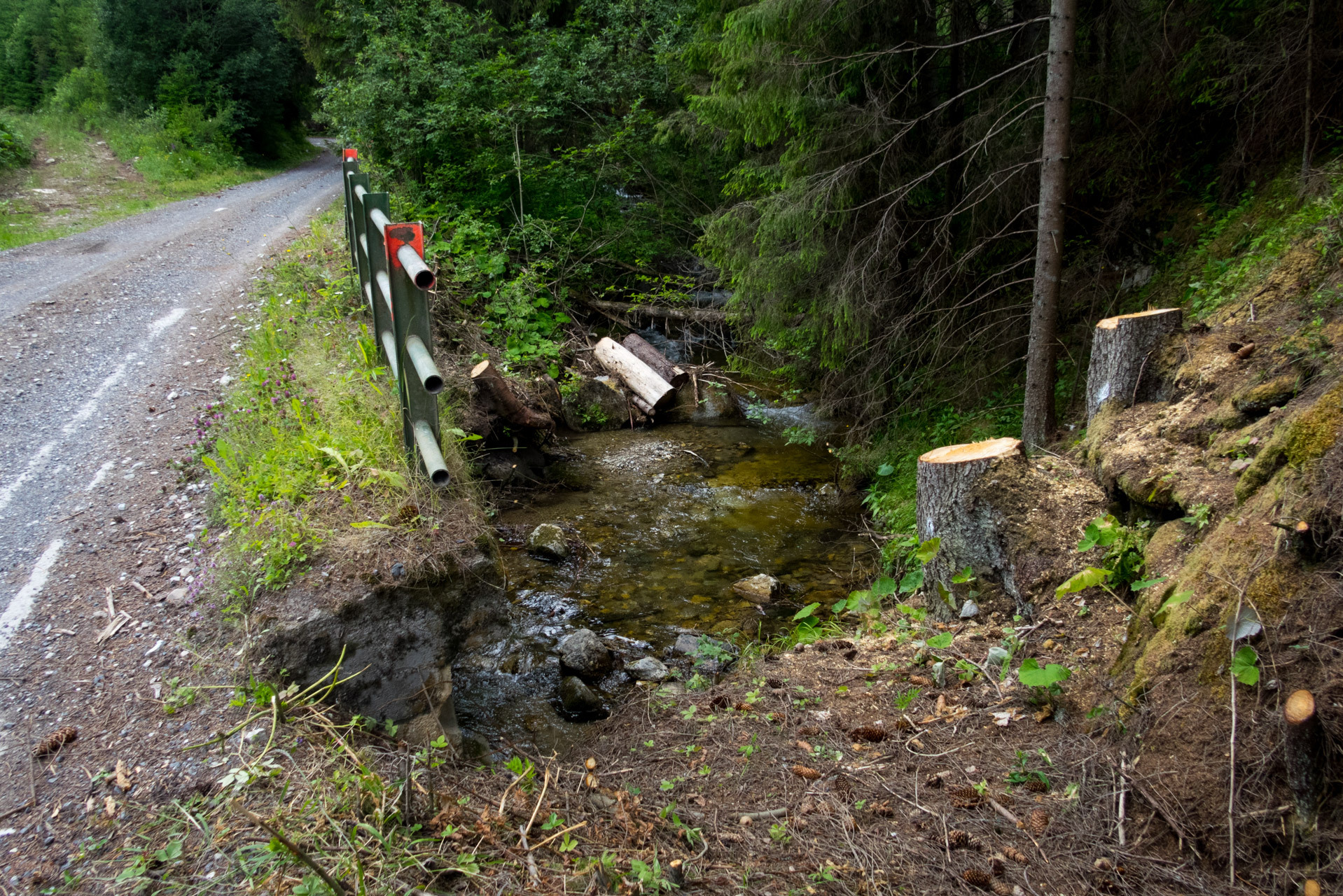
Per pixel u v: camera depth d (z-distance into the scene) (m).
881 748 2.94
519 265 10.56
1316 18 4.81
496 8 14.05
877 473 6.77
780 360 9.37
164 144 19.84
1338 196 4.51
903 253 7.04
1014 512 3.71
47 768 2.41
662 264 12.41
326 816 2.19
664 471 7.25
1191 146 5.94
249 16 23.88
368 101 11.33
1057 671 2.77
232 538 3.44
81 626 3.05
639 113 12.02
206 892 1.99
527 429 7.05
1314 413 2.79
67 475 4.20
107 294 7.56
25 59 24.94
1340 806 2.06
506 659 4.28
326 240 8.92
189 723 2.58
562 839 2.37
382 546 3.06
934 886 2.26
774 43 6.33
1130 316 4.52
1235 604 2.58
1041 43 6.21
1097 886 2.21
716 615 4.80
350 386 4.37
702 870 2.35
